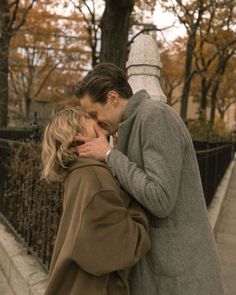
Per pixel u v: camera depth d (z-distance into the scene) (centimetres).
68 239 167
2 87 1290
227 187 1248
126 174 172
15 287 409
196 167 183
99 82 186
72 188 172
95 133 187
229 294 431
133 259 165
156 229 179
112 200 166
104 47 606
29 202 450
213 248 185
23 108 2828
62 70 2656
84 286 167
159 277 178
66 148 179
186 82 1533
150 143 171
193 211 180
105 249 162
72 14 2005
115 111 189
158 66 362
